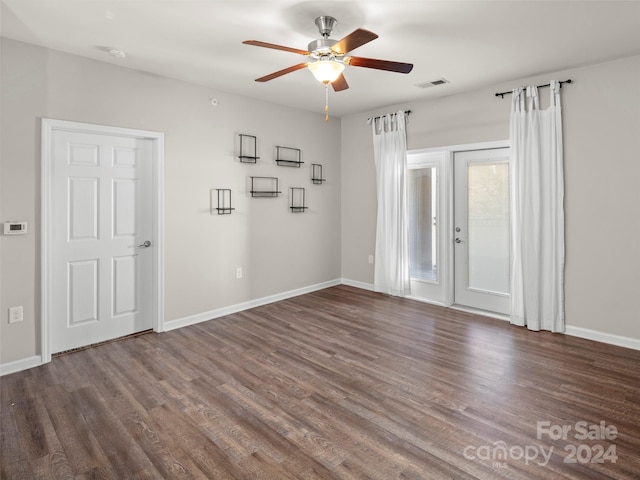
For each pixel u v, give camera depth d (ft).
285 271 16.83
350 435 7.16
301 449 6.77
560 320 12.40
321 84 13.41
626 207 11.19
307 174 17.54
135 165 12.22
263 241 15.85
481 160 14.39
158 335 12.42
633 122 10.95
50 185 10.27
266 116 15.64
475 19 8.62
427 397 8.52
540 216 12.56
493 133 13.70
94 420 7.64
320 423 7.55
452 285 15.57
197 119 13.41
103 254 11.67
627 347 11.28
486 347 11.35
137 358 10.62
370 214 18.16
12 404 8.23
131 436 7.14
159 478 6.07
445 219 15.42
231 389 8.90
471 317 14.14
